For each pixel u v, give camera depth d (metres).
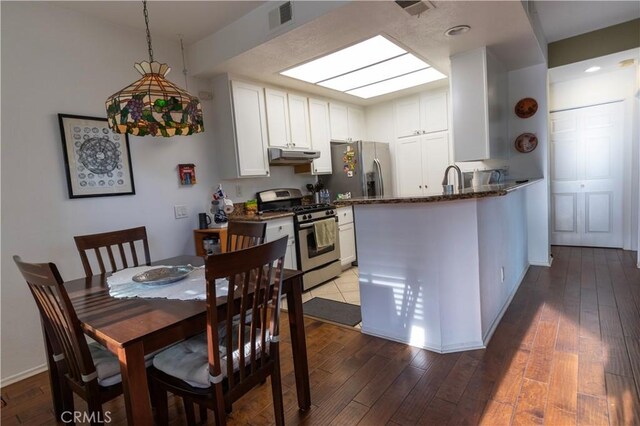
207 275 1.23
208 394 1.36
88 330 1.31
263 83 3.81
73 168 2.59
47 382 2.27
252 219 3.40
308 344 2.50
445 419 1.64
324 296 3.54
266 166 3.83
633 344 2.15
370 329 2.59
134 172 2.98
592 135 4.53
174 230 3.27
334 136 4.79
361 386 1.95
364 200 2.31
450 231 2.22
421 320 2.33
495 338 2.37
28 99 2.39
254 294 1.43
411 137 4.94
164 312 1.39
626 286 3.11
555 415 1.61
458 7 2.38
